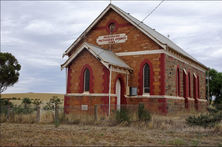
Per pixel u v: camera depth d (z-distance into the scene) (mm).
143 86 25984
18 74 46531
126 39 27438
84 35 29234
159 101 24594
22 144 10641
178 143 10953
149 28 33781
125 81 26016
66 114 19656
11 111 20688
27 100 38906
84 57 24922
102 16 28781
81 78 24875
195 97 34219
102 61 23047
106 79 23359
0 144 10688
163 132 14344
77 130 14875
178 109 25906
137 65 26469
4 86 45469
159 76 25062
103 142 11195
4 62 45000
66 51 28969
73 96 24969
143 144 10922
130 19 26984
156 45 25625
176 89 27578
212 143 11430
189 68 32906
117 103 25078
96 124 17531
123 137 12484
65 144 10648
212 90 51281
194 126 15961
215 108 21047
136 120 17500
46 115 19828
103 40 28828
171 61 26891
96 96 23609
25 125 17484
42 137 12367
